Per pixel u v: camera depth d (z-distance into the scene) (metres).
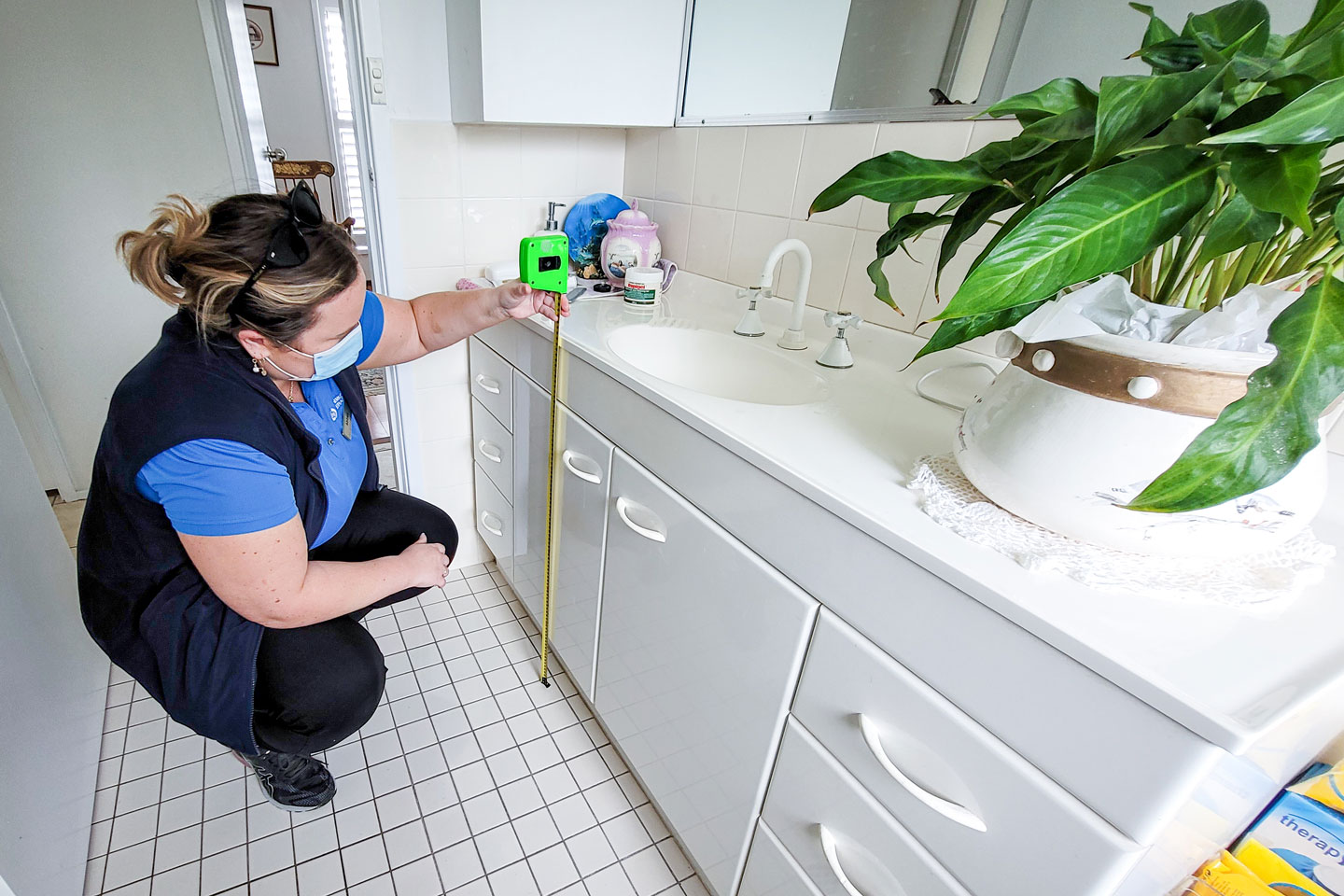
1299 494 0.54
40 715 1.00
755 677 0.83
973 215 0.65
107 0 1.72
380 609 1.71
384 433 2.62
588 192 1.68
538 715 1.44
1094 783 0.50
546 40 1.25
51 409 1.94
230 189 1.66
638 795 1.29
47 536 1.23
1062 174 0.55
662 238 1.63
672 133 1.52
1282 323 0.42
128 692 1.38
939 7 0.96
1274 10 0.69
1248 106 0.43
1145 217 0.44
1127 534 0.56
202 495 0.74
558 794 1.27
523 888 1.10
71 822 1.02
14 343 1.81
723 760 0.93
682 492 0.92
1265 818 0.83
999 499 0.63
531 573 1.55
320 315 0.78
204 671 0.90
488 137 1.47
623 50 1.34
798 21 1.17
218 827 1.14
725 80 1.36
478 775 1.29
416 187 1.42
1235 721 0.41
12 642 0.96
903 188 0.64
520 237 1.62
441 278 1.54
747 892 0.94
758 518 0.78
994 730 0.56
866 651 0.66
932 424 0.88
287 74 3.99
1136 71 0.80
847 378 1.06
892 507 0.65
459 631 1.67
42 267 1.82
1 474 1.08
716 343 1.27
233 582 0.81
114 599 0.89
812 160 1.20
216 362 0.77
